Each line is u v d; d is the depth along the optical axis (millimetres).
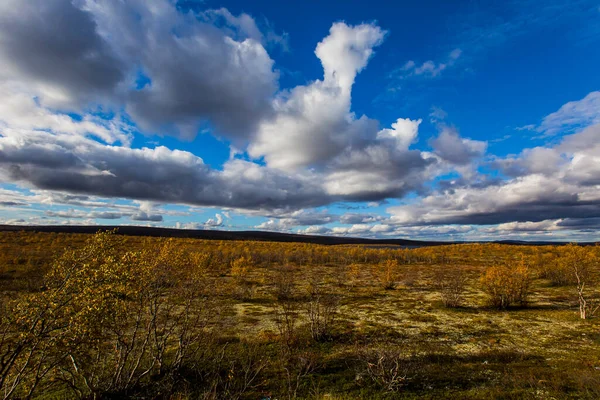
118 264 7930
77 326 6762
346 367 11625
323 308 19844
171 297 10969
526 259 49031
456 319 18734
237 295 23594
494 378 10562
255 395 9539
